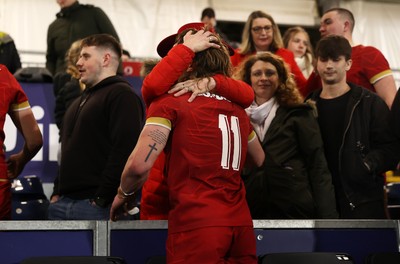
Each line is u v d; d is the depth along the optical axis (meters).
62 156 8.89
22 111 8.41
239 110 6.73
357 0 24.09
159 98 6.49
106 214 8.41
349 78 10.66
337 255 7.76
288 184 9.01
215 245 6.09
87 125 8.73
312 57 14.59
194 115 6.41
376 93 10.51
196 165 6.32
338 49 9.61
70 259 7.11
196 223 6.15
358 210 9.15
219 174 6.37
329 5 23.98
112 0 21.95
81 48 9.39
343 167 9.26
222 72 6.71
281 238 8.42
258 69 9.48
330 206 8.99
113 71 9.34
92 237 7.84
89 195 8.55
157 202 8.00
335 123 9.51
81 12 13.98
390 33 24.30
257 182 9.07
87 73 9.24
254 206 9.11
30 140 8.52
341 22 11.52
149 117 6.43
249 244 6.42
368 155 9.22
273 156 9.10
